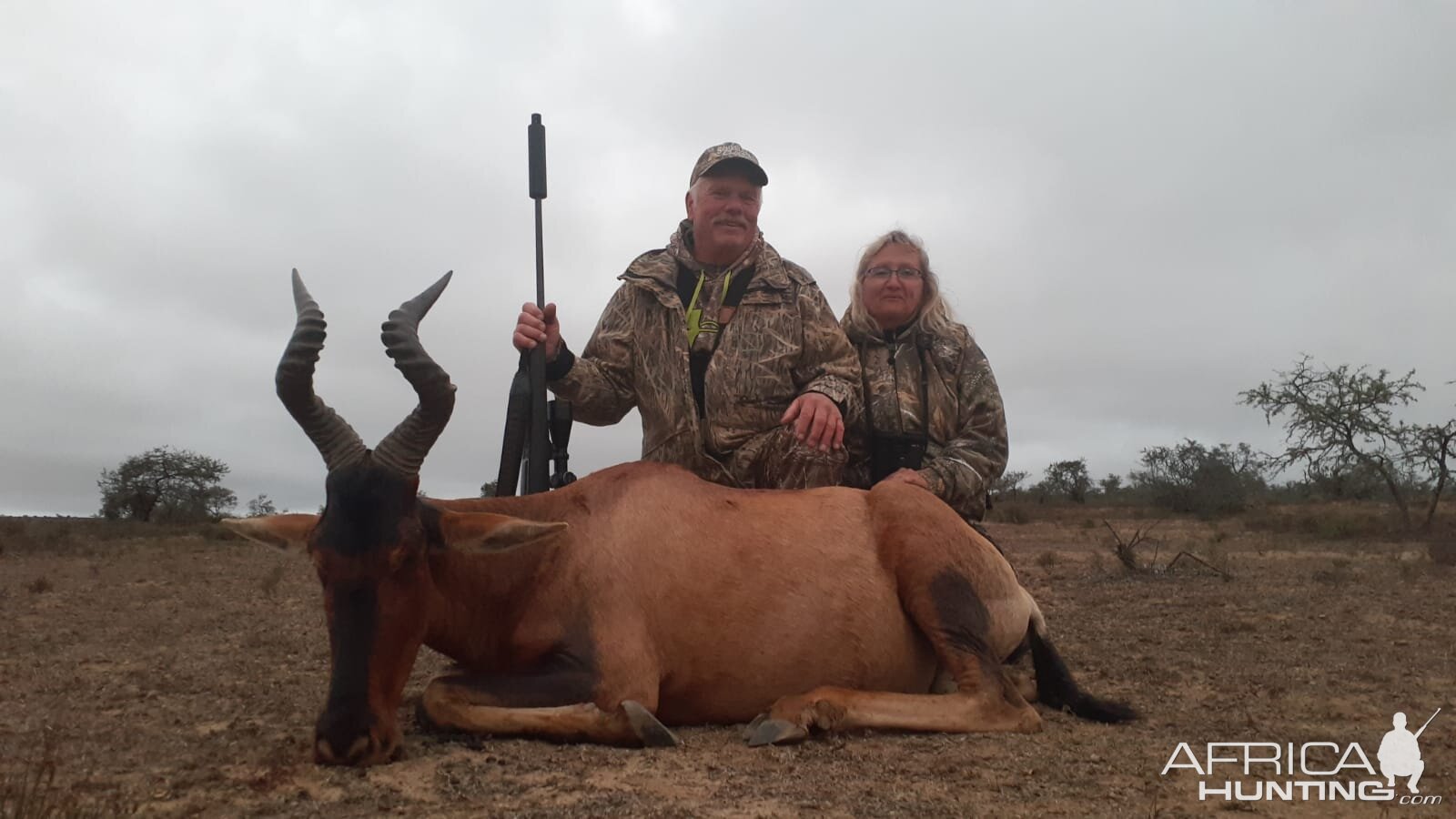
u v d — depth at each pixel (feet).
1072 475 163.94
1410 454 83.87
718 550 16.83
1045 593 38.99
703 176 23.66
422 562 14.75
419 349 14.73
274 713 17.83
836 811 12.33
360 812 12.12
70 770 14.05
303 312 14.71
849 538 17.69
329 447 14.69
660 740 15.17
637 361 23.61
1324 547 64.95
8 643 26.58
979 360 25.63
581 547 16.46
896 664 17.56
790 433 23.16
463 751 14.65
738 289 24.03
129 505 133.28
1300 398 90.17
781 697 16.57
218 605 35.65
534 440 20.83
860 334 26.37
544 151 23.16
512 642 16.29
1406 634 27.73
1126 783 13.82
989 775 13.98
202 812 12.14
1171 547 65.46
